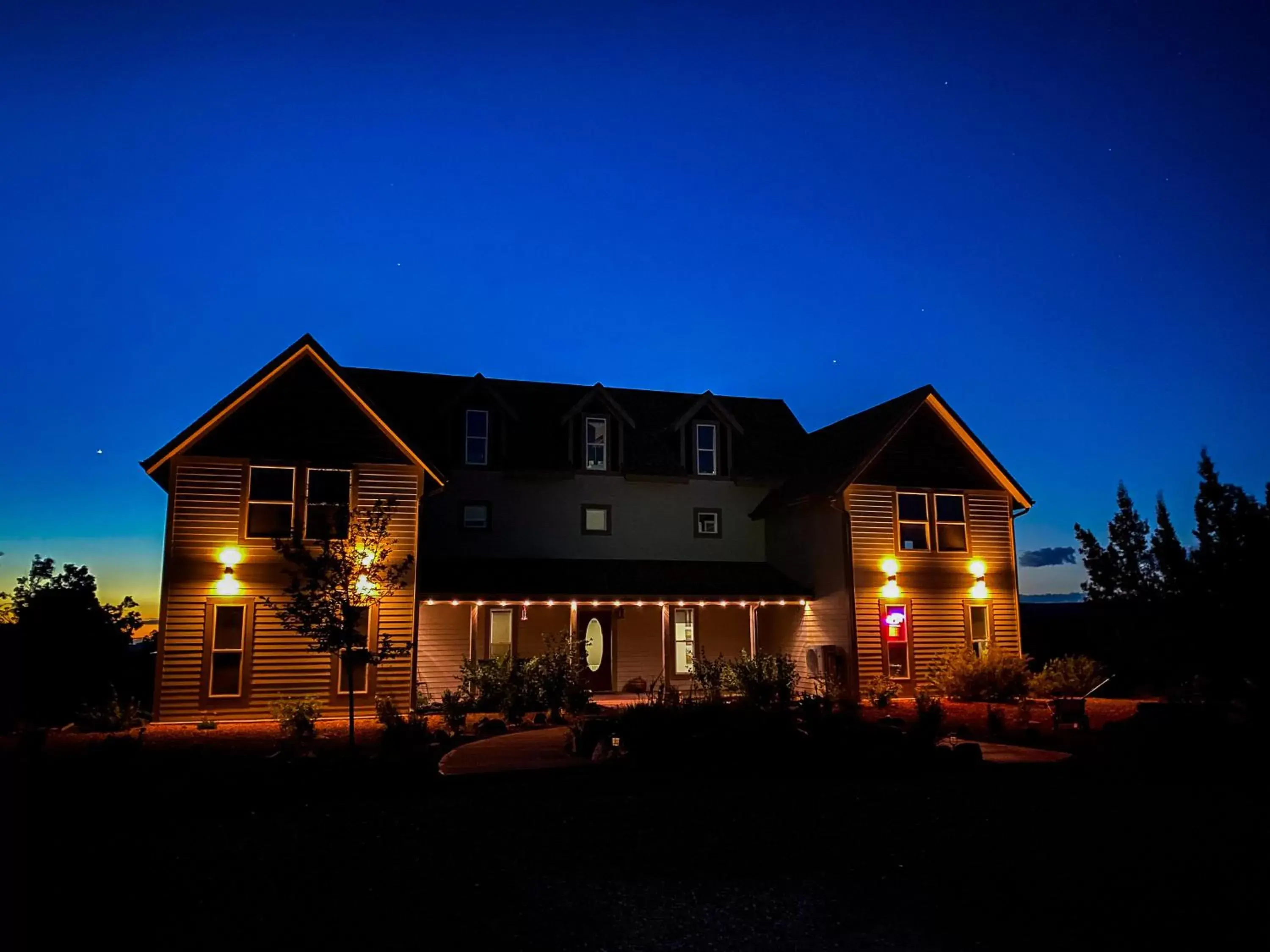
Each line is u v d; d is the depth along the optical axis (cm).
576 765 1251
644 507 2669
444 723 1798
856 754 1216
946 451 2559
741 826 857
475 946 549
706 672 2250
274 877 682
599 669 2525
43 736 1284
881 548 2425
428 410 2609
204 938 556
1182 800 974
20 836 811
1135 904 627
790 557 2652
